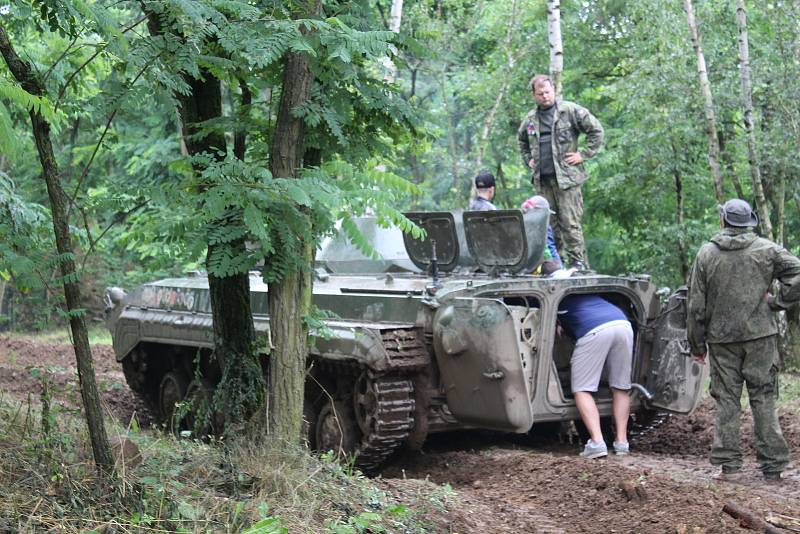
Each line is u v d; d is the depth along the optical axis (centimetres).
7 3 512
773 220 1638
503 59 1955
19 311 2083
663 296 935
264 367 905
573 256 1087
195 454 600
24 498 472
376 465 853
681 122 1469
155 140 1739
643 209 1845
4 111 381
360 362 814
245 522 492
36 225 628
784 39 1349
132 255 1711
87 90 789
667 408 907
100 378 1316
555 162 1076
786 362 1302
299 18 576
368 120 639
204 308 1013
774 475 746
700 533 581
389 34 521
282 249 567
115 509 475
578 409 868
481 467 821
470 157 2019
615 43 1944
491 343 777
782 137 1359
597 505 669
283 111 573
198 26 511
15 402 760
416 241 1007
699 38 1474
